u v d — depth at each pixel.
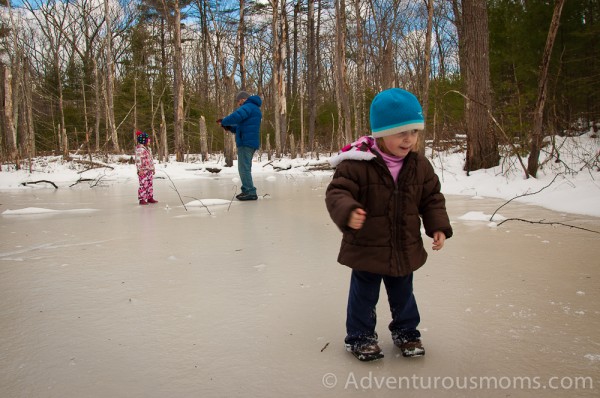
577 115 11.68
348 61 27.81
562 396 1.70
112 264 3.69
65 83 25.47
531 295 2.75
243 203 7.36
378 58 23.17
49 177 13.45
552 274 3.14
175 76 19.16
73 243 4.52
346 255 2.06
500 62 13.09
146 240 4.61
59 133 19.73
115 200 8.29
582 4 11.65
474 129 9.30
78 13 29.94
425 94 10.25
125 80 23.73
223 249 4.13
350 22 25.81
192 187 10.50
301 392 1.77
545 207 6.04
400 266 2.01
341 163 2.08
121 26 29.36
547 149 9.61
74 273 3.43
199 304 2.73
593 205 5.54
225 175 14.51
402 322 2.09
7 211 6.66
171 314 2.58
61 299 2.86
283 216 5.91
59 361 2.04
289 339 2.24
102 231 5.14
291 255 3.84
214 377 1.89
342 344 2.19
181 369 1.96
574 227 4.57
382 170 2.01
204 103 25.52
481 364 1.96
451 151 13.88
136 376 1.91
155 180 12.90
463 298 2.72
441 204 2.14
